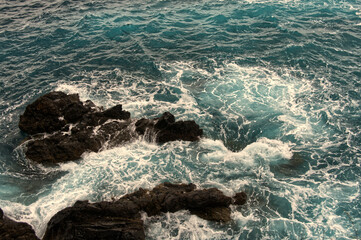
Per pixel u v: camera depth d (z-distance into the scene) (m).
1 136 17.69
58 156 15.70
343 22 28.89
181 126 16.89
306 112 19.02
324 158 16.02
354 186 14.45
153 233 12.30
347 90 20.67
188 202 12.89
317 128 17.88
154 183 14.63
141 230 11.92
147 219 12.75
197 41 27.23
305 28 28.16
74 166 15.52
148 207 12.96
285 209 13.45
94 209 12.19
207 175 15.11
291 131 17.70
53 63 24.70
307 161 15.89
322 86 21.14
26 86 22.17
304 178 14.97
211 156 16.19
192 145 16.86
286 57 24.38
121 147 16.64
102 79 22.81
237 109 19.48
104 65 24.45
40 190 14.38
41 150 15.81
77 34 28.75
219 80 22.23
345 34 26.88
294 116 18.75
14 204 13.65
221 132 17.86
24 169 15.43
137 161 15.84
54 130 17.20
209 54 25.31
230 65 23.86
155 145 16.81
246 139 17.42
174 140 17.05
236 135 17.67
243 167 15.58
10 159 15.98
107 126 17.45
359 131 17.55
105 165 15.59
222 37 27.58
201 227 12.55
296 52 24.83
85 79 22.86
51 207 13.50
